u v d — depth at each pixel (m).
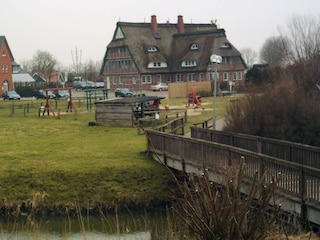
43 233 14.21
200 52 86.69
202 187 8.20
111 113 37.84
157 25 92.56
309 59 34.53
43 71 125.94
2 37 90.44
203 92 66.62
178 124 31.41
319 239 11.05
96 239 14.98
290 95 24.27
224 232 7.57
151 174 21.67
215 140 21.97
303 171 12.91
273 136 23.73
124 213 19.48
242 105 25.02
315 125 23.52
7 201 20.41
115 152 26.11
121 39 90.44
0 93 88.69
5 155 26.33
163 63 89.19
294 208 13.22
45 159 25.05
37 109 54.62
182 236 8.88
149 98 40.00
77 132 35.28
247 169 15.16
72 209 19.81
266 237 8.00
